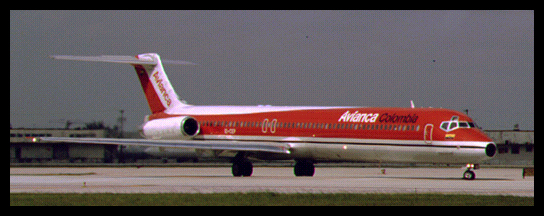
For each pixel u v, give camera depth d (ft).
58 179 654.94
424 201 404.16
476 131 594.24
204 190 488.02
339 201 406.00
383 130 627.87
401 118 622.13
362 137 640.58
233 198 420.36
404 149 615.57
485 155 581.53
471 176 619.26
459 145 588.09
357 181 592.60
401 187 512.22
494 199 412.98
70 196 434.30
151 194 444.96
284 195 433.89
